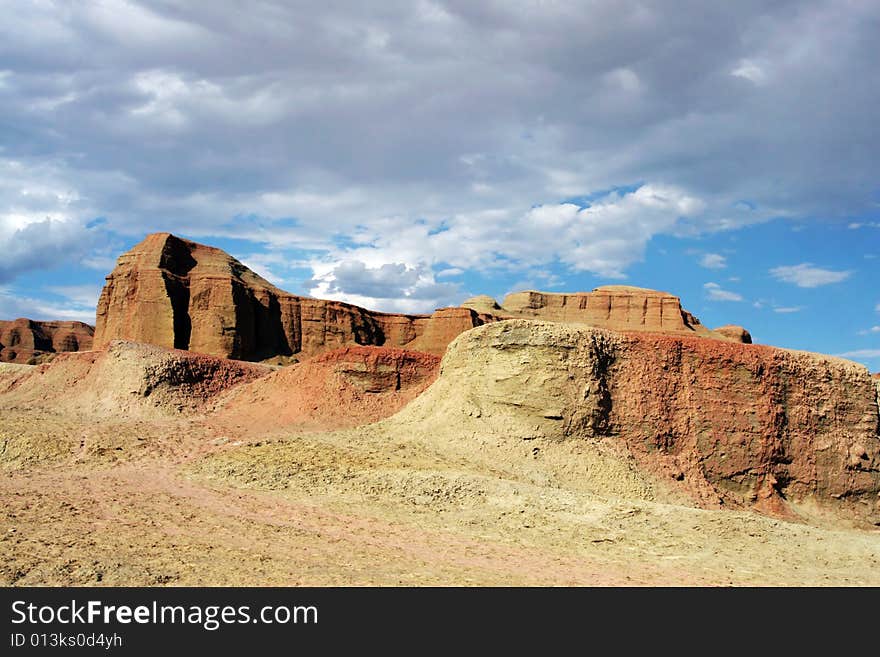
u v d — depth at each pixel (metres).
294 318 99.56
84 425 43.09
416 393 53.41
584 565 21.11
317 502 27.77
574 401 35.72
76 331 156.88
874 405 40.31
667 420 36.59
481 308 124.56
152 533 22.25
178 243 97.69
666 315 119.31
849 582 20.11
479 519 25.80
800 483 37.59
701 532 23.95
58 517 23.75
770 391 38.06
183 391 51.69
